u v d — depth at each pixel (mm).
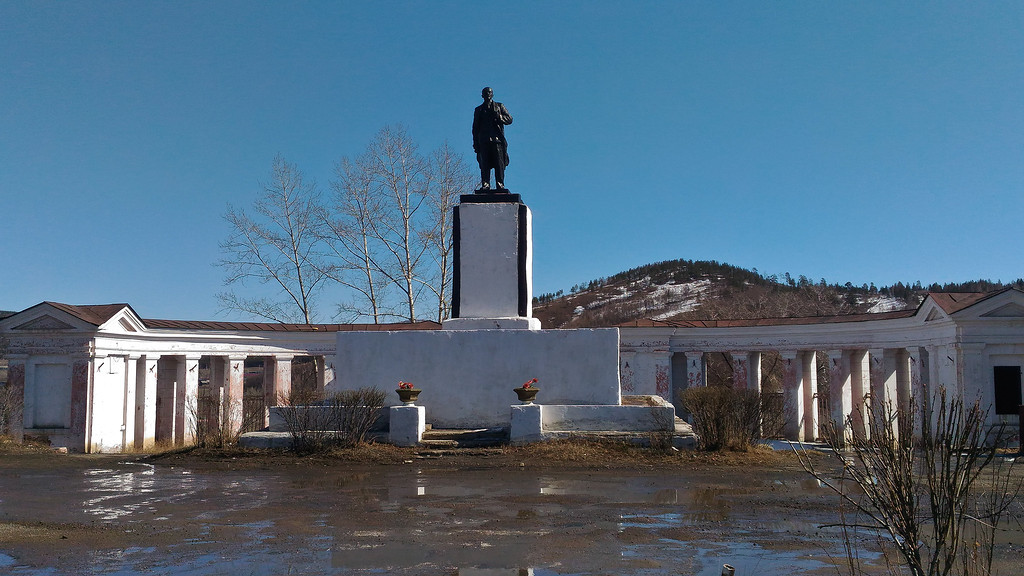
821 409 31375
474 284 19656
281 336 30516
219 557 8422
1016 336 23500
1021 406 18891
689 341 31188
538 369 18562
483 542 9062
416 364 18750
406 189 39750
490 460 15320
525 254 19734
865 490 6719
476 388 18578
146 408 27234
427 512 10773
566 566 8094
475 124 20484
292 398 17688
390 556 8445
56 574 7840
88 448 24344
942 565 7969
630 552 8648
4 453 18969
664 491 12453
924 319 25234
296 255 40281
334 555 8484
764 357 51844
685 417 31859
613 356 18469
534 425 16562
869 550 8766
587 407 17172
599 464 14945
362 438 16766
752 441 17516
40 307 24828
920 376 25953
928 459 6516
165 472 14773
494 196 19953
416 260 40062
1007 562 8219
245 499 11797
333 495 12070
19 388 25047
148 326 26906
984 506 10742
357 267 39969
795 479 13672
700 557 8461
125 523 10125
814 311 58219
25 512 10914
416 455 15750
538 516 10523
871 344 28203
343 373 18859
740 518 10461
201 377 51406
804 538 9336
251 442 16750
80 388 24594
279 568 7996
